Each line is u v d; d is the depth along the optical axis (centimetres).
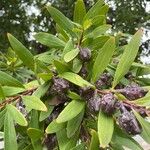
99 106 26
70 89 29
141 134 27
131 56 28
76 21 34
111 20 95
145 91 28
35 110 29
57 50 35
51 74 28
